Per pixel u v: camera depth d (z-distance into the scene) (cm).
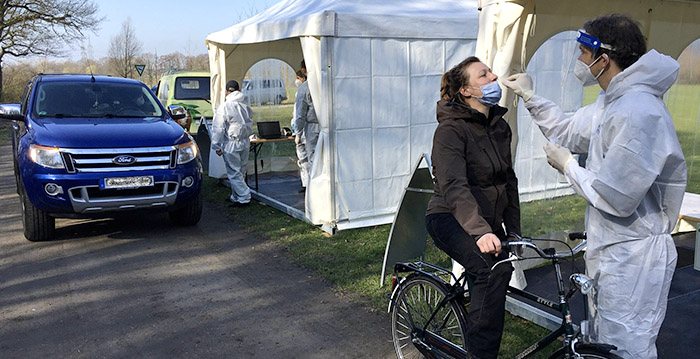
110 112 648
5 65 2909
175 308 421
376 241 576
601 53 224
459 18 646
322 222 621
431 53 640
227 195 820
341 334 376
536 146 526
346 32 581
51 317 405
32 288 460
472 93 259
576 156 464
